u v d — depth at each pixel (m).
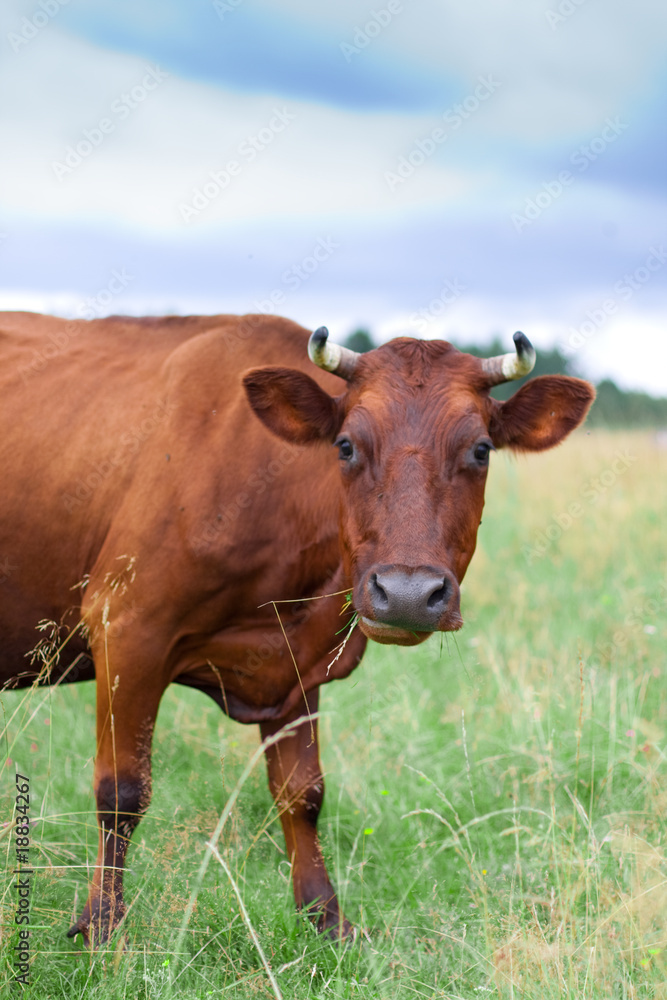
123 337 4.60
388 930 3.79
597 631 6.97
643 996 3.24
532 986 3.14
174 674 4.22
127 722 4.05
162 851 4.09
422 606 3.33
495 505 11.12
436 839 4.65
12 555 4.40
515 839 4.41
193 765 5.23
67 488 4.30
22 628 4.52
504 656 6.60
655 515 9.84
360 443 3.72
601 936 3.40
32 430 4.41
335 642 4.27
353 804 4.94
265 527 4.10
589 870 3.81
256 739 5.44
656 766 4.74
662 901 3.58
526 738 5.33
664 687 5.95
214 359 4.34
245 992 3.39
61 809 4.61
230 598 4.13
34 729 5.35
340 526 3.92
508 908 3.78
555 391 4.05
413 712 5.72
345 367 3.94
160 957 3.54
